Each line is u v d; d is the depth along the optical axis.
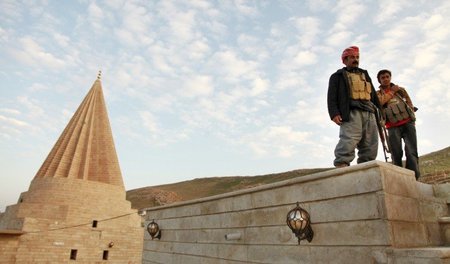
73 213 32.38
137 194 88.75
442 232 4.71
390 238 3.80
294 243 5.32
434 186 5.29
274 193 5.92
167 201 78.19
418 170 6.46
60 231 30.88
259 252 6.13
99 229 33.53
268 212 6.05
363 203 4.23
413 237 4.14
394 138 6.67
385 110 6.80
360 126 5.38
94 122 41.19
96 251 32.69
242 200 6.86
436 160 26.17
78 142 38.00
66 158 36.53
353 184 4.41
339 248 4.46
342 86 5.54
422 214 4.50
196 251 8.45
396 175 4.36
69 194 33.16
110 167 39.00
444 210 5.04
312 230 4.94
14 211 31.64
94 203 34.22
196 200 8.69
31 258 28.59
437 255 3.22
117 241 34.41
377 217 4.00
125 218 36.38
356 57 5.66
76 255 31.31
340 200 4.57
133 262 34.84
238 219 6.92
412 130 6.57
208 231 8.05
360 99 5.44
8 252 27.61
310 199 5.08
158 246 10.55
